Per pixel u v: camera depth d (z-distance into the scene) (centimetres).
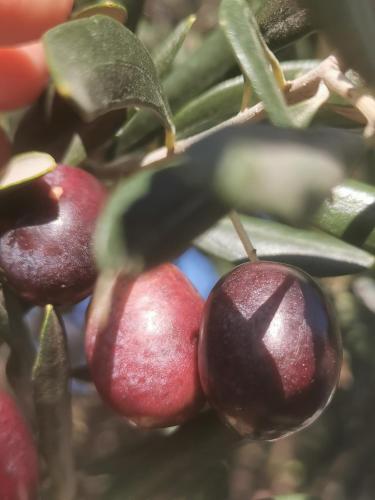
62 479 9
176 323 9
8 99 9
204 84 11
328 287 17
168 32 19
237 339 8
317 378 8
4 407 8
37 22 8
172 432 10
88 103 6
